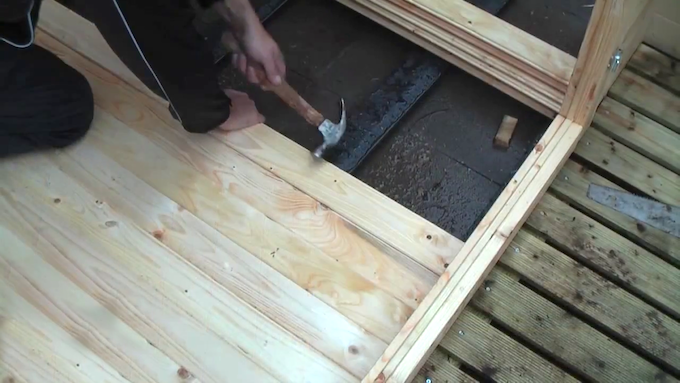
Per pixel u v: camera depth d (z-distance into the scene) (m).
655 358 1.32
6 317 1.31
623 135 1.55
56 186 1.46
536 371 1.31
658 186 1.49
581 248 1.42
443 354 1.34
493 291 1.39
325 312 1.31
